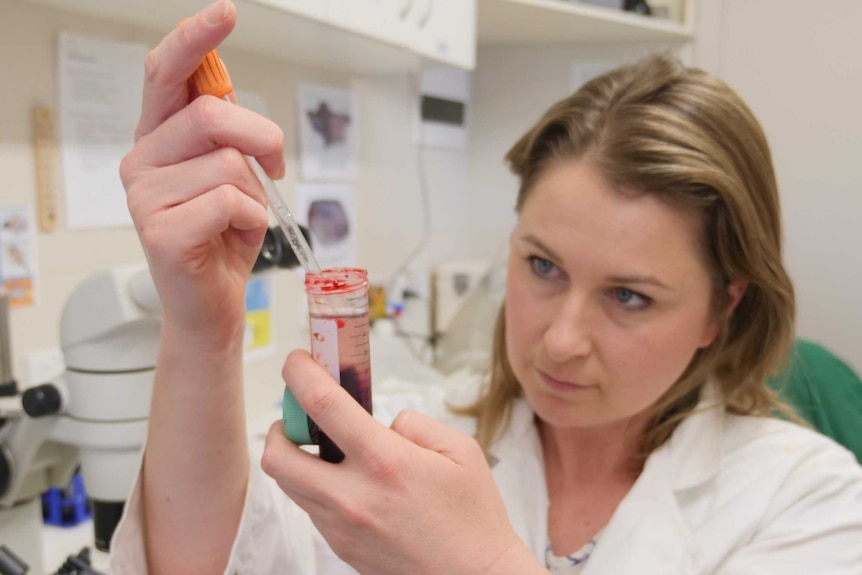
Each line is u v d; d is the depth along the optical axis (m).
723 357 0.96
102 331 0.73
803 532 0.82
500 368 1.02
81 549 0.95
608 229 0.73
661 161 0.73
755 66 2.02
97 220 1.15
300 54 1.45
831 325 2.03
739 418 0.99
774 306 0.91
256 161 0.56
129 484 0.77
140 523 0.71
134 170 0.56
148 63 0.53
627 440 0.95
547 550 0.89
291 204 1.58
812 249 2.03
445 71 2.09
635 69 0.85
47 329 1.09
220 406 0.67
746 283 0.88
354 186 1.78
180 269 0.56
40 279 1.08
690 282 0.78
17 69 1.02
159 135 0.55
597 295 0.77
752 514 0.85
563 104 0.87
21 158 1.04
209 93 0.55
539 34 1.95
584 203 0.74
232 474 0.71
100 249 1.17
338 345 0.54
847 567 0.80
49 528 1.07
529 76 2.15
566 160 0.79
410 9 1.28
